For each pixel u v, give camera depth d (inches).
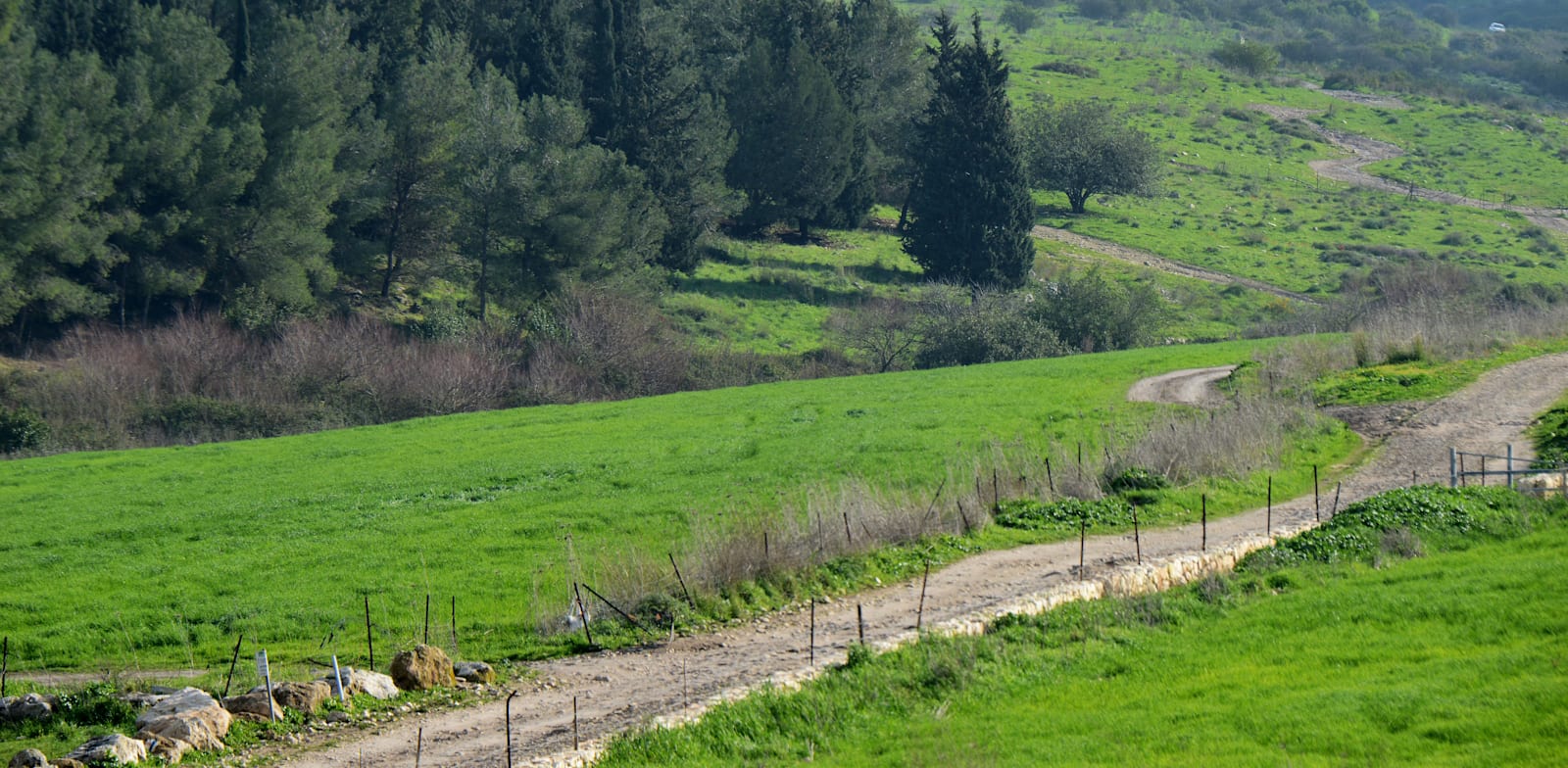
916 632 1187.3
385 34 5374.0
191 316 4136.3
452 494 2176.4
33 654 1438.2
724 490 2062.0
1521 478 1792.6
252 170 4453.7
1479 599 1104.2
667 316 4840.1
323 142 4616.1
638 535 1813.5
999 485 1857.8
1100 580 1325.0
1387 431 2300.7
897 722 960.9
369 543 1855.3
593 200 4687.5
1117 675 1028.5
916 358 4431.6
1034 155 7362.2
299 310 4392.2
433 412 3683.6
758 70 6156.5
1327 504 1838.1
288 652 1395.2
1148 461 1951.3
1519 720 783.7
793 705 1004.6
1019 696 997.2
